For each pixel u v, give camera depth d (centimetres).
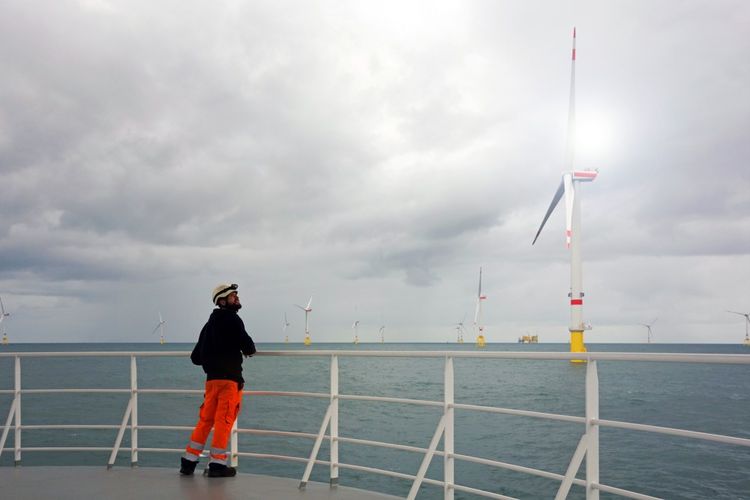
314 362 9738
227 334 638
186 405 3250
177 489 595
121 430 707
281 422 2677
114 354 716
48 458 1831
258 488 598
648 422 2983
